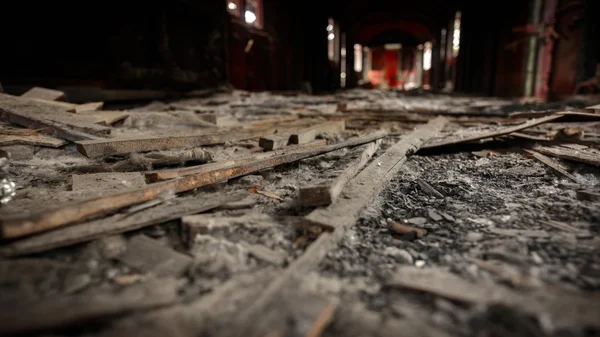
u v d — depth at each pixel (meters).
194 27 14.57
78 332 1.43
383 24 44.06
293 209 2.67
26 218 1.89
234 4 18.44
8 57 7.95
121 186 2.85
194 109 8.82
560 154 3.83
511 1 17.77
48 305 1.46
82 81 9.62
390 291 1.72
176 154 3.82
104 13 10.33
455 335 1.39
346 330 1.41
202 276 1.85
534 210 2.68
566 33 13.61
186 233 2.24
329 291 1.68
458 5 27.14
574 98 10.62
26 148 3.87
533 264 1.88
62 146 4.14
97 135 4.23
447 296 1.59
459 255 2.06
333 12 33.34
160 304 1.55
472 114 7.98
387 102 13.58
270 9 21.55
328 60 31.77
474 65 23.77
